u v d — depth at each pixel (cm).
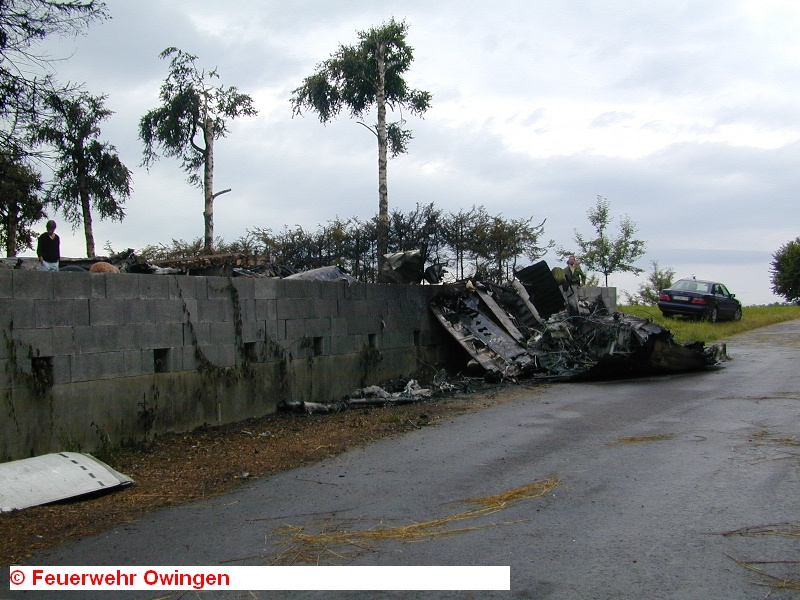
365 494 634
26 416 732
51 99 1341
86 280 802
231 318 1007
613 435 851
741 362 1605
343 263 2108
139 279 868
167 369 906
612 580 424
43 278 756
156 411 884
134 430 855
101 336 817
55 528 560
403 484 663
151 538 534
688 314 2578
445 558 470
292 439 895
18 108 1315
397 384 1329
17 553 507
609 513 553
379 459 772
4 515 586
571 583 422
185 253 2164
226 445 863
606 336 1455
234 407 1005
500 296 1662
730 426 874
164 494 658
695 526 516
